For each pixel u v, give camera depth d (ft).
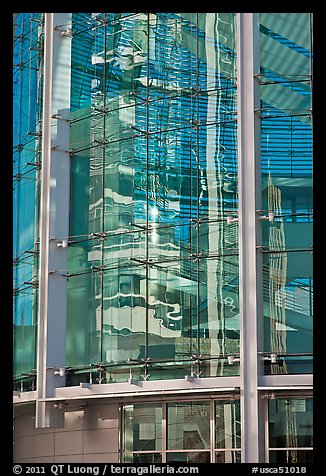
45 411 118.93
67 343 121.60
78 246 123.24
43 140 125.80
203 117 116.98
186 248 115.24
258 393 106.22
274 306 110.32
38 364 120.47
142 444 114.01
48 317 121.39
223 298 112.57
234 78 116.16
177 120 118.21
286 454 106.42
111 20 124.98
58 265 123.34
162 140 118.83
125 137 121.39
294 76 113.60
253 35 113.09
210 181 115.44
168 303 115.34
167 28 120.88
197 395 111.75
